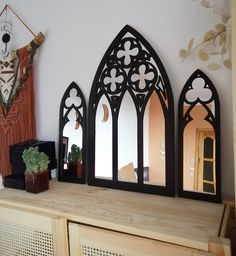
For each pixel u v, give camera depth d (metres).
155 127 1.19
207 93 1.12
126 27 1.25
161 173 1.18
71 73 1.43
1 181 1.62
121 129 1.27
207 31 1.12
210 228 0.85
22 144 1.36
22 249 1.08
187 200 1.11
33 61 1.53
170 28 1.19
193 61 1.15
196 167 1.12
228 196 1.12
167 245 0.81
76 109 1.40
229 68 1.09
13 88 1.56
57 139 1.49
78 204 1.08
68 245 0.98
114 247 0.89
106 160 1.30
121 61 1.27
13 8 1.59
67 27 1.43
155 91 1.20
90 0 1.36
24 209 1.07
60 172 1.42
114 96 1.29
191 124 1.14
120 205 1.06
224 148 1.11
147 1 1.23
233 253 1.01
